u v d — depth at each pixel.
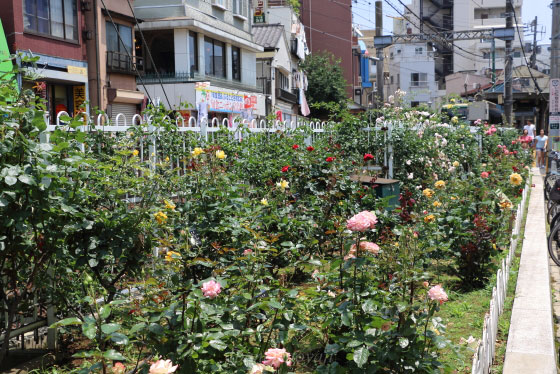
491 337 5.04
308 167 8.31
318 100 46.75
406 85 71.94
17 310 4.87
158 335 3.36
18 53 4.56
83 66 21.72
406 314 3.86
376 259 4.40
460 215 7.41
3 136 3.96
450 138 14.87
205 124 8.30
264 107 34.31
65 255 4.59
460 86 61.75
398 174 12.13
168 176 6.34
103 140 6.30
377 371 3.83
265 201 6.30
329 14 54.03
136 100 24.64
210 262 4.37
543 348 5.28
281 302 4.11
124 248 4.71
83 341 5.43
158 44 27.02
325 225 7.06
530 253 9.18
